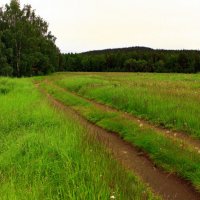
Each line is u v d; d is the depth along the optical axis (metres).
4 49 65.00
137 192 6.35
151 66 122.44
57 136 9.30
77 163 6.93
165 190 7.11
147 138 10.41
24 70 69.44
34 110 13.94
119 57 127.62
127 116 15.20
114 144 10.77
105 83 31.33
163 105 14.98
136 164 8.77
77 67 126.69
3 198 5.65
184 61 118.56
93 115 15.70
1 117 12.79
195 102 15.02
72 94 27.38
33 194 5.77
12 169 7.48
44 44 81.75
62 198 5.83
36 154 8.18
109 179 6.56
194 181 7.40
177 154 8.71
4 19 70.19
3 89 25.41
